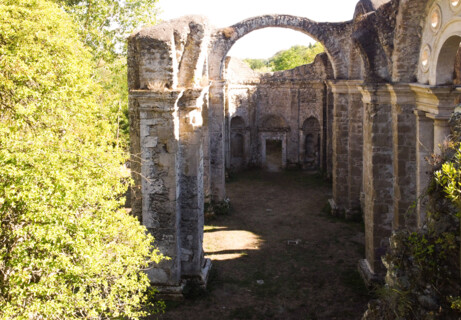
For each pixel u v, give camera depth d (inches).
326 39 778.2
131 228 354.6
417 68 457.7
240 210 849.5
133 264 362.0
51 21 478.6
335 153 799.1
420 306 258.4
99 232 315.9
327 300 488.7
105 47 839.1
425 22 437.1
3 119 364.5
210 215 794.2
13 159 272.1
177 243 481.7
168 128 462.9
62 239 262.4
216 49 820.6
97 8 822.5
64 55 465.4
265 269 575.8
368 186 527.2
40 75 390.6
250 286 525.0
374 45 486.9
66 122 374.0
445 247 253.9
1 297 259.1
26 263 255.0
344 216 789.2
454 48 397.7
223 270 571.5
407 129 469.1
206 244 669.9
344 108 785.6
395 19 461.7
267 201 908.0
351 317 450.3
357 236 697.6
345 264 587.8
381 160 503.5
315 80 1130.0
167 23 467.2
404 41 455.2
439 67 409.7
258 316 455.5
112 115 696.4
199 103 497.0
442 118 405.7
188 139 492.4
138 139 493.4
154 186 471.5
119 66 882.8
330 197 925.2
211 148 828.0
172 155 466.3
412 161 470.6
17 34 425.7
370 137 508.1
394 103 474.3
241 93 1158.3
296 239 689.0
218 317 451.5
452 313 244.5
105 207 327.9
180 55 470.9
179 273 490.0
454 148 265.3
